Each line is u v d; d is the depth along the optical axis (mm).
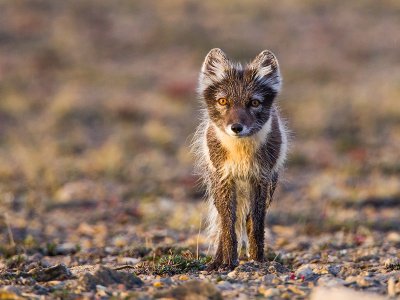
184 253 9148
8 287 6508
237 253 8578
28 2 36875
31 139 20609
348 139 20484
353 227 11883
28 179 16156
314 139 20906
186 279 7312
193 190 15336
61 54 30938
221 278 7246
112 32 34188
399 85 26656
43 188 15594
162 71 29734
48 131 21531
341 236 11234
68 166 17297
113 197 14641
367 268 8250
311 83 28156
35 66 29047
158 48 32562
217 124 8656
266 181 8688
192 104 25188
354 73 29359
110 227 12164
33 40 32406
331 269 7836
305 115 22891
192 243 10094
